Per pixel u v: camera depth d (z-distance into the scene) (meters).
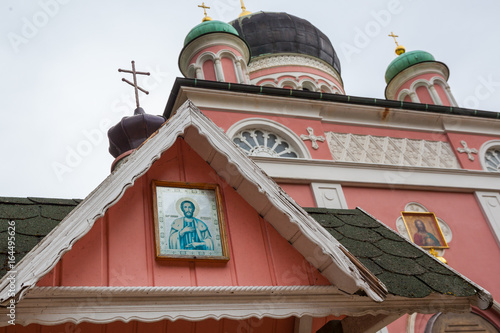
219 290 5.23
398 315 6.07
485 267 11.62
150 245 5.53
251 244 5.91
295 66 18.77
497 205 12.76
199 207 5.95
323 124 13.22
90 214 4.98
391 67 19.05
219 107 12.44
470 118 14.27
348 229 6.92
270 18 19.69
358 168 12.24
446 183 12.68
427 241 11.63
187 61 16.28
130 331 5.70
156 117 10.36
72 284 4.95
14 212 5.53
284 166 11.65
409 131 13.87
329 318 6.82
